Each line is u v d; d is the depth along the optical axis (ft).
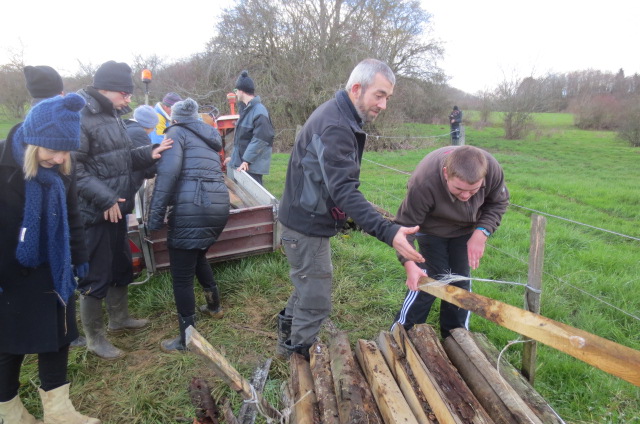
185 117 10.27
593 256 16.72
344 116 7.39
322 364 7.64
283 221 8.48
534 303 7.45
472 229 9.41
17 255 6.59
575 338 5.20
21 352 7.03
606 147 67.00
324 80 58.85
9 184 6.42
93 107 9.12
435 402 6.09
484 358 7.41
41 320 7.08
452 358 7.92
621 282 14.38
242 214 13.33
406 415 6.00
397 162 46.78
